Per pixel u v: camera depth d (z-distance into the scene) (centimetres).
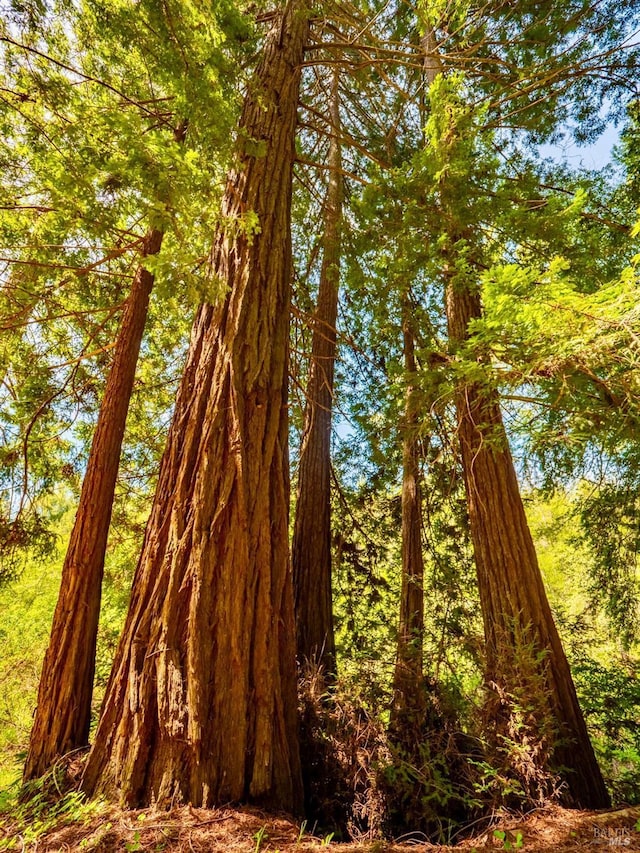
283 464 315
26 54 332
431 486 636
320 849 191
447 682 390
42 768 302
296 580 496
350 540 727
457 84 373
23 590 911
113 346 511
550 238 352
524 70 479
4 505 481
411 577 527
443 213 375
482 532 381
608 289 213
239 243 350
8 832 211
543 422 288
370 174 514
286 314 354
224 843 187
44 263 461
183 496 277
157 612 253
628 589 553
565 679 329
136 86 462
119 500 699
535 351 245
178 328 695
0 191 395
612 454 320
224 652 243
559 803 268
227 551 261
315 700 338
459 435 418
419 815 293
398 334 716
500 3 491
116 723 241
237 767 225
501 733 303
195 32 311
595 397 250
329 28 570
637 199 476
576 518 618
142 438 718
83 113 332
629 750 423
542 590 359
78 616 359
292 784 248
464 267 363
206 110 308
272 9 550
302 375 818
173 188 267
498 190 394
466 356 281
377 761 319
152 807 210
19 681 820
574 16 469
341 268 648
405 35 652
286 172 403
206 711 229
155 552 271
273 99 424
